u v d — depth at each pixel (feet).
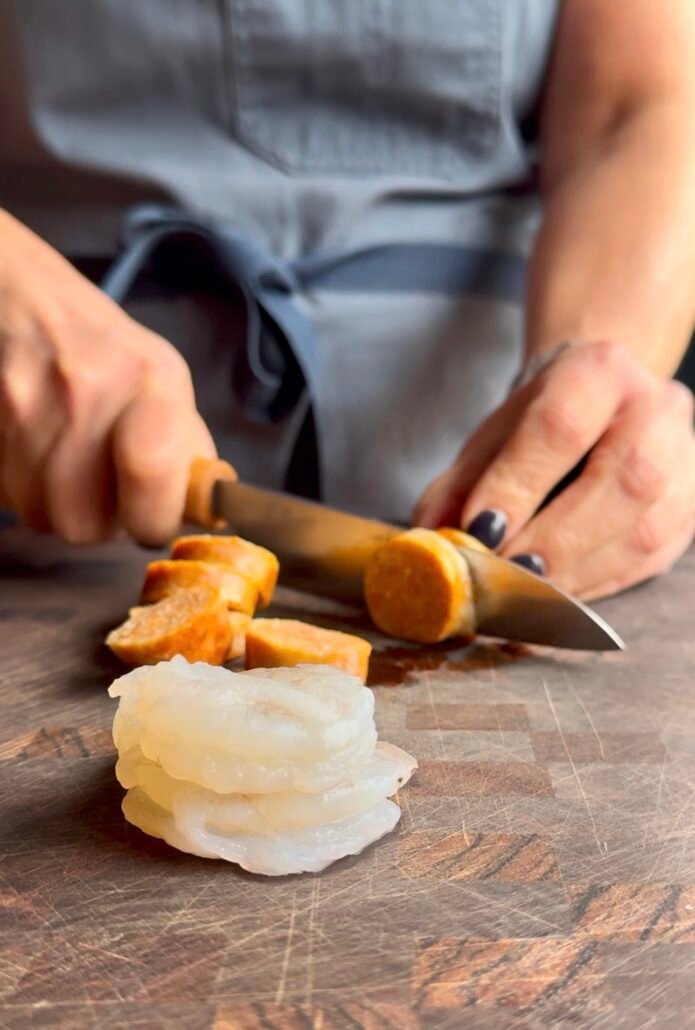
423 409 1.92
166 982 0.94
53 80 1.75
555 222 1.77
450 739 1.21
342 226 1.83
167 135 1.79
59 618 1.43
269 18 1.73
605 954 0.96
